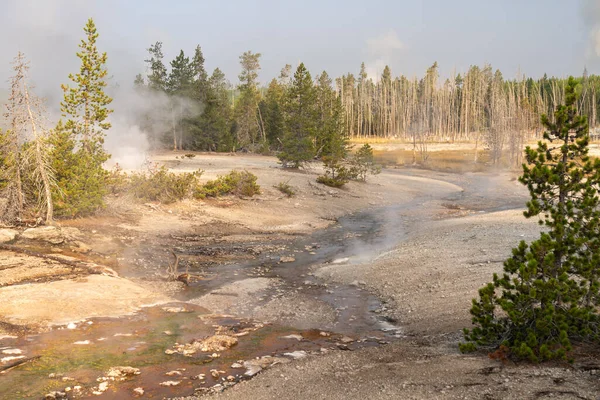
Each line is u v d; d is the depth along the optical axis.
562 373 7.54
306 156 51.31
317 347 10.33
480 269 15.48
